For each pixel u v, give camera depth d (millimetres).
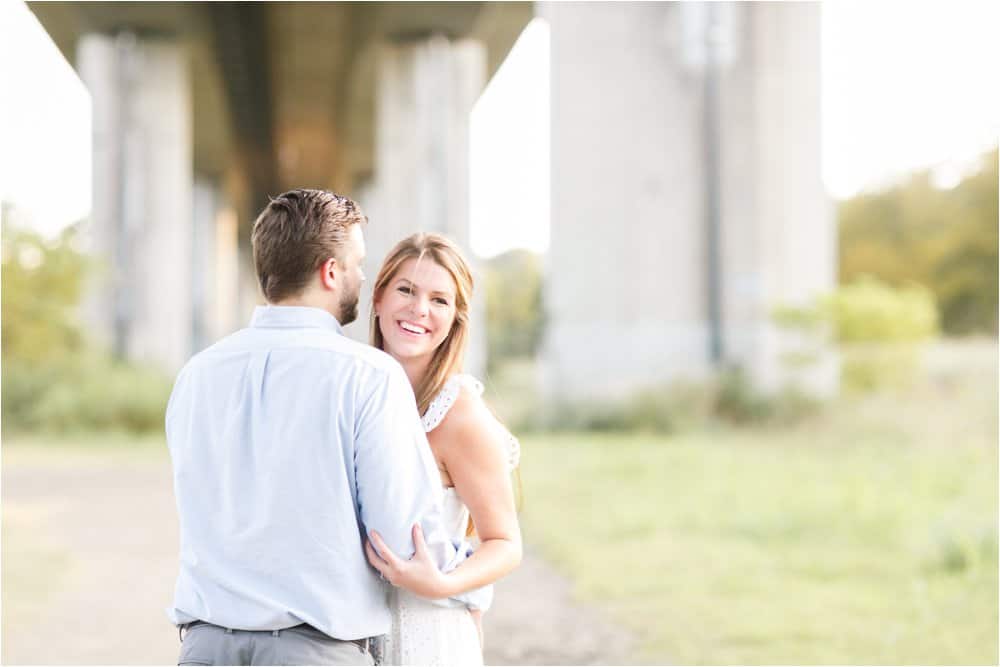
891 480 11312
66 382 20188
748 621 5789
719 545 8055
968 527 7539
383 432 2182
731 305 20906
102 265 22375
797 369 20094
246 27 31828
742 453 14719
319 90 42469
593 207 21203
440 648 2367
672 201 21203
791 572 7105
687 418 18922
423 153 30406
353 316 2459
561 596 6520
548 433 18828
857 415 17391
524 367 30062
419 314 2516
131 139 26250
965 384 17469
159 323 25922
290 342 2256
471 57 30859
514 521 2457
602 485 11367
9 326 20734
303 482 2164
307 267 2311
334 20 31516
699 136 21281
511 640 5484
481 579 2322
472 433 2447
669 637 5488
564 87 21328
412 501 2201
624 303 21062
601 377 20703
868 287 21453
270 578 2170
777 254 21000
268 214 2348
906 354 19781
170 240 26266
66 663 5047
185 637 2260
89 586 6820
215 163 51969
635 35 21297
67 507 10125
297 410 2189
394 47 30594
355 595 2193
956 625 5680
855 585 6703
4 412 19422
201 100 39031
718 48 21141
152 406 19297
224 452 2221
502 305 46031
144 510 9984
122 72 26297
